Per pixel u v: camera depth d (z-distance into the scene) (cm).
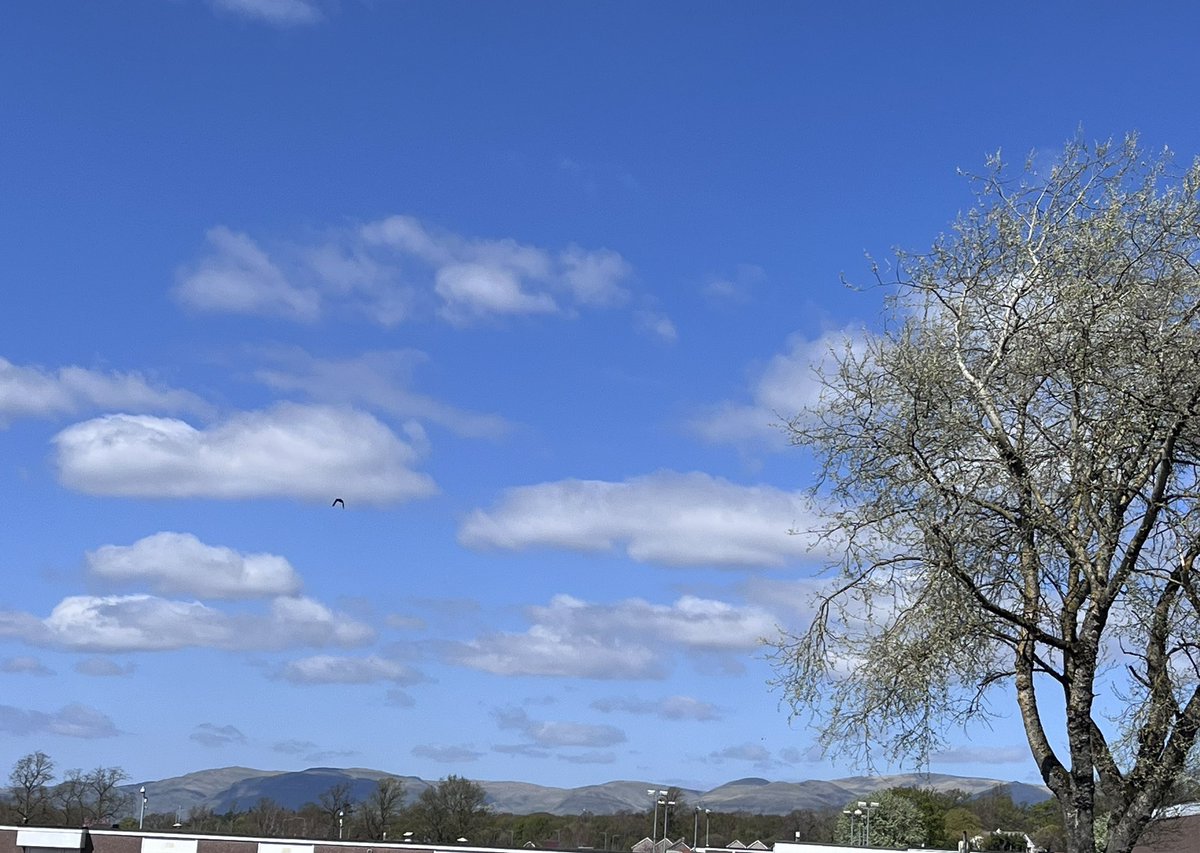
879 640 1939
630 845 18600
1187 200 1938
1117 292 1903
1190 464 1917
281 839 8619
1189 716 1836
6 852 8369
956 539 1889
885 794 13250
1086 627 1895
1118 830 1873
